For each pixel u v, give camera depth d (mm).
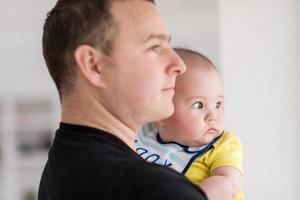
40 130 3490
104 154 899
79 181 884
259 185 3188
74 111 995
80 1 989
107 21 962
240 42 3170
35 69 3445
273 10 3156
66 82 1000
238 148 1286
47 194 993
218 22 3189
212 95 1268
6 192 3480
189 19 3209
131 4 986
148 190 809
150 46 987
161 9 3217
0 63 3422
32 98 3469
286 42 3154
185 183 853
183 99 1268
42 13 3410
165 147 1287
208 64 1295
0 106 3447
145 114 1002
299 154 3162
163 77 1006
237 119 3168
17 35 3410
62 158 951
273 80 3162
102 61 971
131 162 863
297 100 3150
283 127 3168
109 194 833
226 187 1184
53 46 1011
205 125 1263
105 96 979
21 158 3494
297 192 3174
